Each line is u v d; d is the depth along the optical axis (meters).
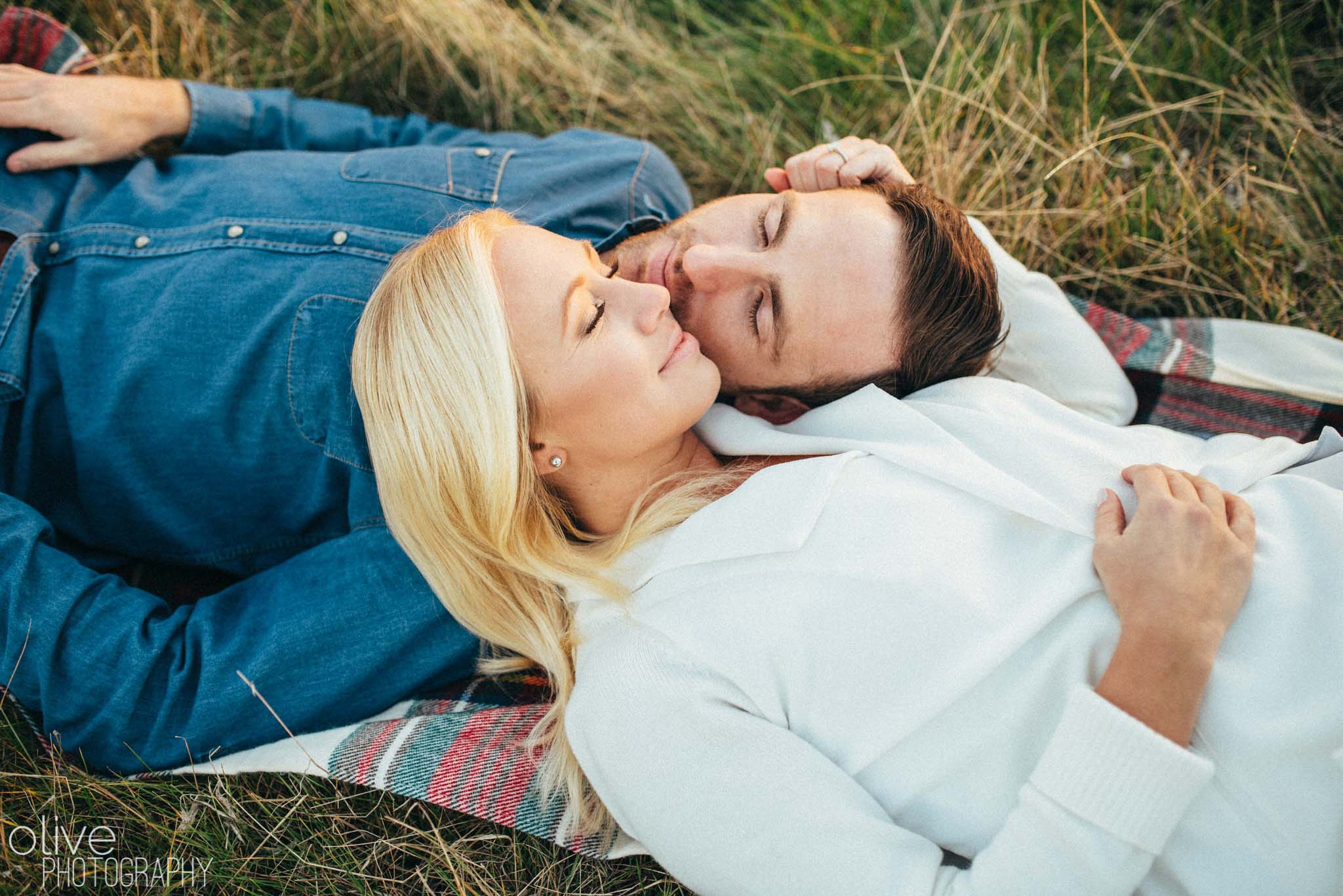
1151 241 1.91
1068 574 1.13
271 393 1.42
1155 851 1.00
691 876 1.12
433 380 1.21
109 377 1.43
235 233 1.44
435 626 1.40
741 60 2.17
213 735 1.34
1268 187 1.92
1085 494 1.23
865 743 1.12
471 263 1.20
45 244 1.49
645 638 1.17
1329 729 1.04
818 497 1.18
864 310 1.35
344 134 1.78
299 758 1.36
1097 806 1.00
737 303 1.34
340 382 1.41
